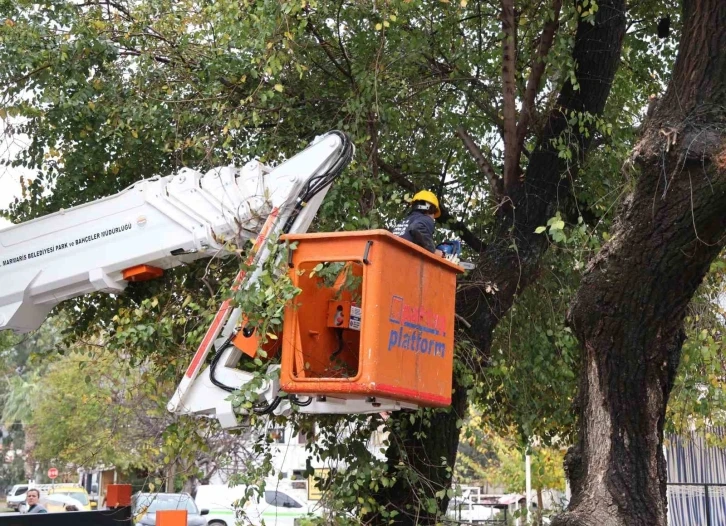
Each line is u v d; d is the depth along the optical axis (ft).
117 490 28.32
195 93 33.94
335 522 26.30
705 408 31.12
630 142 36.40
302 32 31.30
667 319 22.35
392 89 33.09
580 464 23.90
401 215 34.42
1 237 25.73
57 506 97.09
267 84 32.71
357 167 30.19
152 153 34.78
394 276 20.01
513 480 82.12
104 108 33.22
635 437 22.98
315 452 27.09
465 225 38.32
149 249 23.99
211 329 22.59
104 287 24.63
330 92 34.06
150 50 34.50
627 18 38.55
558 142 32.14
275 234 21.15
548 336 35.60
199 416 23.76
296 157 23.59
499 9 35.76
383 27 30.96
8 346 37.83
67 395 106.63
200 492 87.97
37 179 34.83
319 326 22.24
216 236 23.25
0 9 33.58
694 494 57.88
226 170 23.73
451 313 22.30
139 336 25.43
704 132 20.20
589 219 36.52
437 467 28.91
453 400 31.04
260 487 26.27
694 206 20.31
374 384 19.11
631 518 22.40
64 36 33.35
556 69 33.22
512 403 34.96
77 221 25.05
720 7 20.52
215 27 33.60
